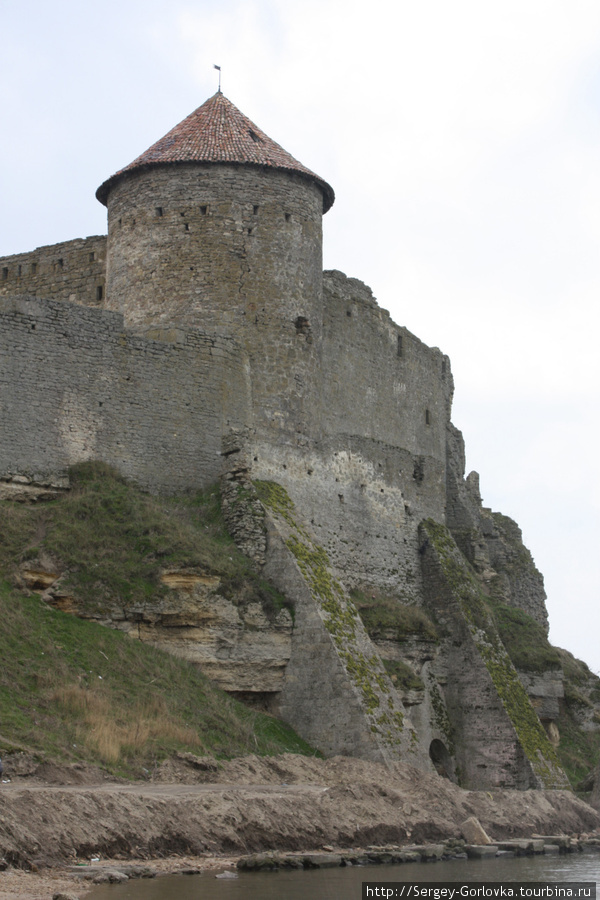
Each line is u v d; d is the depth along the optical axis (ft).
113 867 60.39
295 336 121.49
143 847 64.90
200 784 77.87
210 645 94.43
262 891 59.31
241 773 82.79
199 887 58.90
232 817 70.90
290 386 120.37
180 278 118.83
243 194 120.88
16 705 77.56
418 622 122.72
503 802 102.73
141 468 107.04
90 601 90.68
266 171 122.21
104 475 103.35
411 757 95.96
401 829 82.07
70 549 93.15
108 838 63.67
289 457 119.65
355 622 103.04
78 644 87.04
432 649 122.93
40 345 101.86
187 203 120.16
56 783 70.33
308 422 122.21
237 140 123.85
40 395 101.09
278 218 121.80
